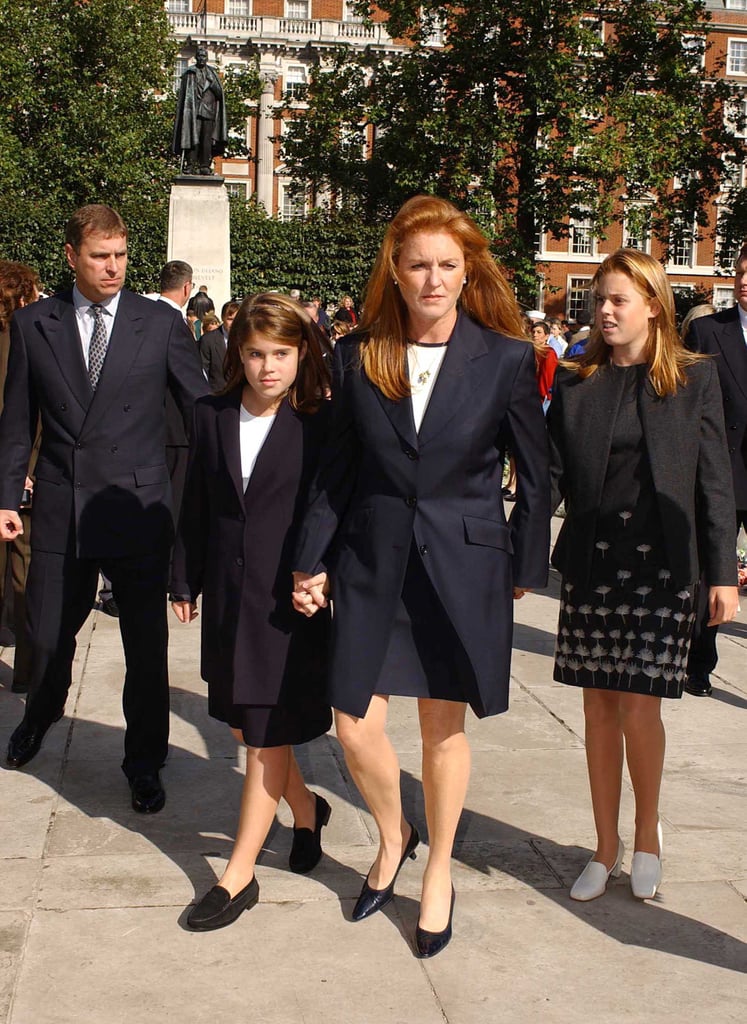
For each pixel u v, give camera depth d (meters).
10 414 3.81
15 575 4.83
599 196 27.08
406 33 28.67
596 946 2.84
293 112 31.52
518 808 3.73
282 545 2.96
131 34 35.09
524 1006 2.55
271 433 2.98
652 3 27.09
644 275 2.94
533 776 4.04
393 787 2.91
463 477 2.73
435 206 2.69
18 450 3.80
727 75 49.62
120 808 3.71
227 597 3.00
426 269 2.61
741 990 2.64
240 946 2.80
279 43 50.31
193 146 19.39
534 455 2.78
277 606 2.95
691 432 2.96
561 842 3.47
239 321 2.91
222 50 50.41
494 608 2.74
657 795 3.12
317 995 2.58
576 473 3.05
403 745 4.35
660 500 2.94
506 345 2.75
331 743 4.38
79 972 2.66
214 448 3.04
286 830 3.56
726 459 3.00
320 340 3.04
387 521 2.73
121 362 3.74
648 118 25.91
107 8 34.09
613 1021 2.50
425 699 2.84
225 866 3.26
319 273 27.06
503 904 3.05
